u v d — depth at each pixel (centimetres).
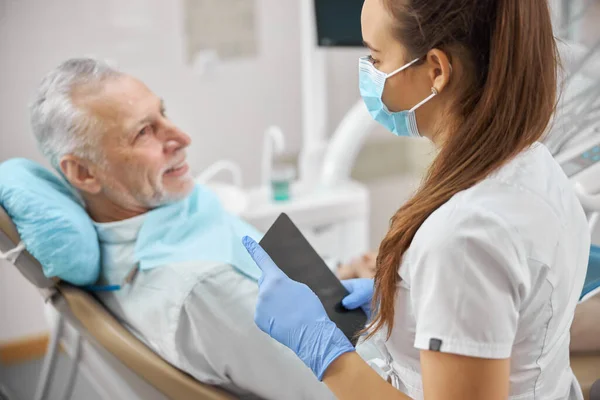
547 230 73
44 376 149
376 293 83
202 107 234
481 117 71
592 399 107
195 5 220
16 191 120
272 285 91
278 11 236
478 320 67
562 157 126
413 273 73
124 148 127
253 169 252
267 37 237
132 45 216
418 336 70
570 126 129
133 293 129
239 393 132
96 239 129
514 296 69
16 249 119
